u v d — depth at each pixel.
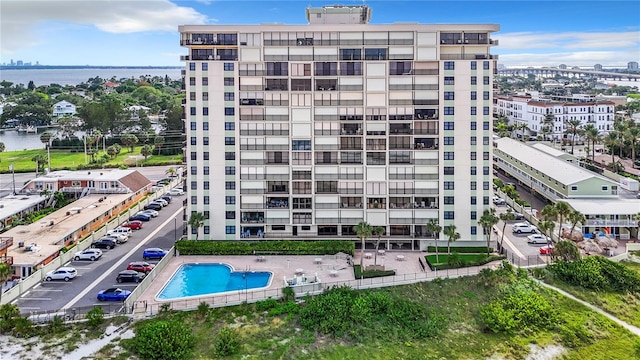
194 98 100.50
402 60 99.25
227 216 102.75
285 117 100.69
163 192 152.25
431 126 100.06
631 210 107.56
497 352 69.75
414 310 76.88
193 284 86.19
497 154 173.88
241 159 101.62
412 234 102.25
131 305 76.19
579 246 97.19
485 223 94.88
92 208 123.56
